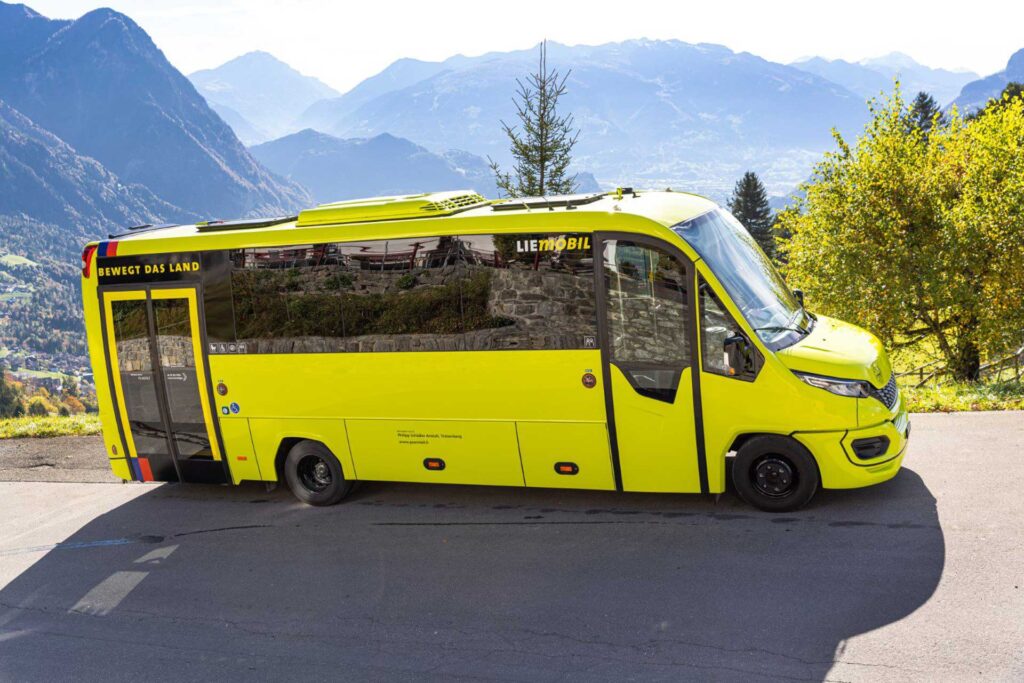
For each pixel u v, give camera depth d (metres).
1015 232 25.59
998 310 26.06
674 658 5.91
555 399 8.39
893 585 6.46
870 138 31.05
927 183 28.97
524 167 23.84
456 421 8.86
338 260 9.09
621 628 6.41
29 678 6.95
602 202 8.70
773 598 6.52
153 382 10.30
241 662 6.74
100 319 10.38
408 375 8.96
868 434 7.59
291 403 9.62
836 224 30.47
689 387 7.90
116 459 10.72
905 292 27.64
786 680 5.46
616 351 8.09
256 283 9.53
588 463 8.47
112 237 10.44
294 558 8.61
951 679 5.23
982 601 6.06
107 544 9.72
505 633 6.60
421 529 8.91
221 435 10.11
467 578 7.64
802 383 7.58
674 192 9.38
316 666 6.51
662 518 8.32
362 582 7.85
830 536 7.41
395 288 8.88
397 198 9.30
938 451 9.23
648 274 7.86
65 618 8.01
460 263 8.56
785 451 7.80
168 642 7.25
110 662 7.05
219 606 7.79
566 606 6.88
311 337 9.37
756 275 8.44
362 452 9.45
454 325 8.69
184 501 10.88
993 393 12.16
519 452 8.70
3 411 161.75
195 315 9.89
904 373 31.27
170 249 9.89
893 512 7.71
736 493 8.65
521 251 8.29
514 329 8.44
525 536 8.38
